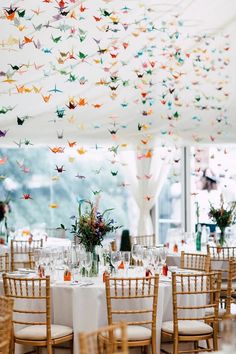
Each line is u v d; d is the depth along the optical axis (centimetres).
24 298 557
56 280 602
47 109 942
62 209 1301
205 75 950
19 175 1302
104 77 916
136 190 1064
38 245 934
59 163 1289
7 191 1292
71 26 840
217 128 997
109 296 546
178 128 991
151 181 1062
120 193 1304
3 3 786
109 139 976
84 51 877
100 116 965
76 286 572
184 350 605
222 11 868
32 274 636
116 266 629
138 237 956
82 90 930
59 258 644
